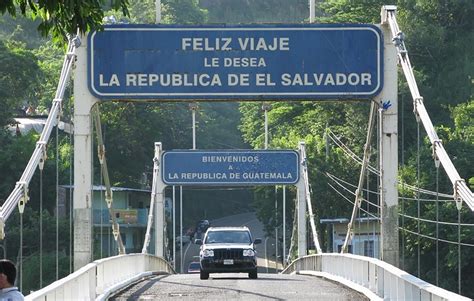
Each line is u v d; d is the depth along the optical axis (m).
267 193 174.00
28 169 56.50
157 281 75.19
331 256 77.81
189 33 61.72
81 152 61.34
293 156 117.81
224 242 82.69
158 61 61.66
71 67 61.56
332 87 61.69
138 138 182.50
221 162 118.31
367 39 61.94
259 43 61.66
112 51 61.62
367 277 58.53
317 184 145.75
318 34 61.81
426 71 172.62
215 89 61.50
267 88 61.47
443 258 115.88
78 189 61.22
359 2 174.38
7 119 147.62
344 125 168.12
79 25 31.84
